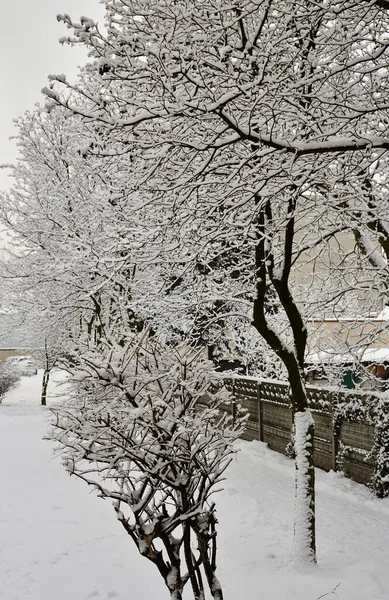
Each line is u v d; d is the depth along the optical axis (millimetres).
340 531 7121
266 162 5711
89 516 7949
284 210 7875
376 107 5293
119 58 5445
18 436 15914
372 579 5453
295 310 6500
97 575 5840
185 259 6965
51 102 5121
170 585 4023
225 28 5312
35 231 14328
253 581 5539
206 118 5578
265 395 13188
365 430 9188
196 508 4086
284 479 10133
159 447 4254
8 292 16172
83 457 4074
